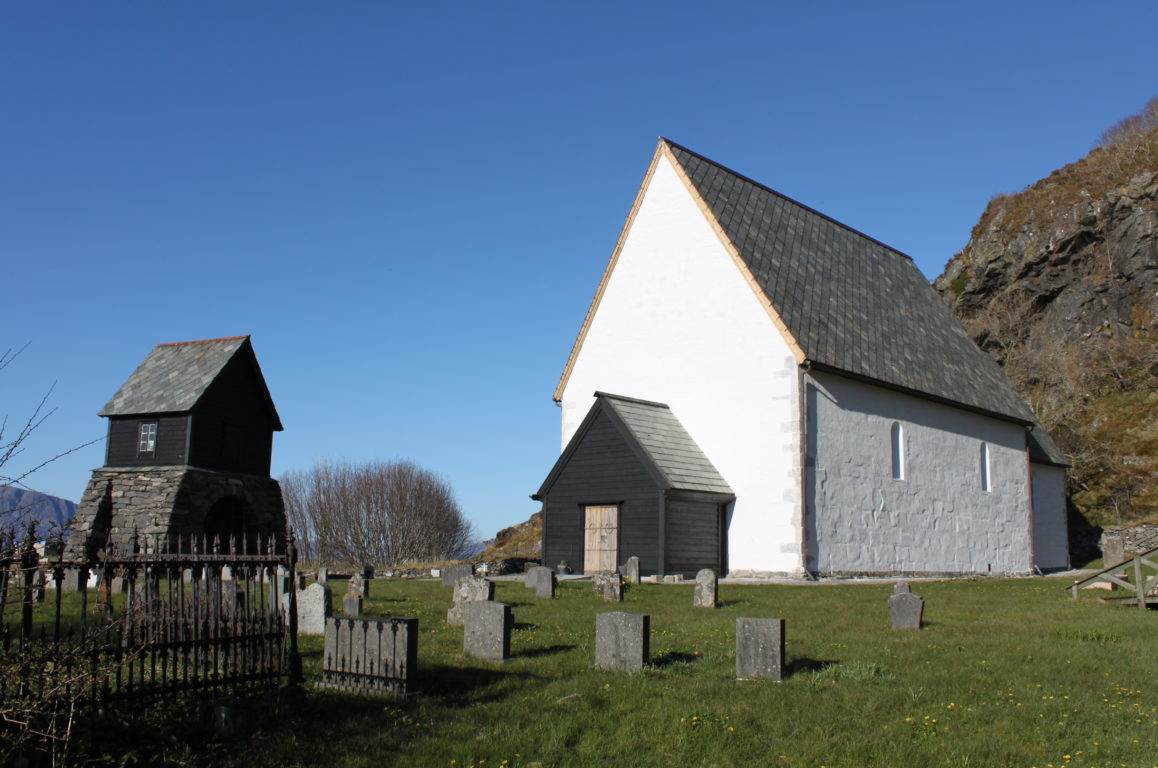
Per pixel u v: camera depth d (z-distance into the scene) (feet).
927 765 29.01
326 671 38.78
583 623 59.41
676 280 117.60
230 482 119.96
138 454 117.91
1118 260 229.45
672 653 46.85
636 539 102.47
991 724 33.40
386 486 256.52
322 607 53.93
